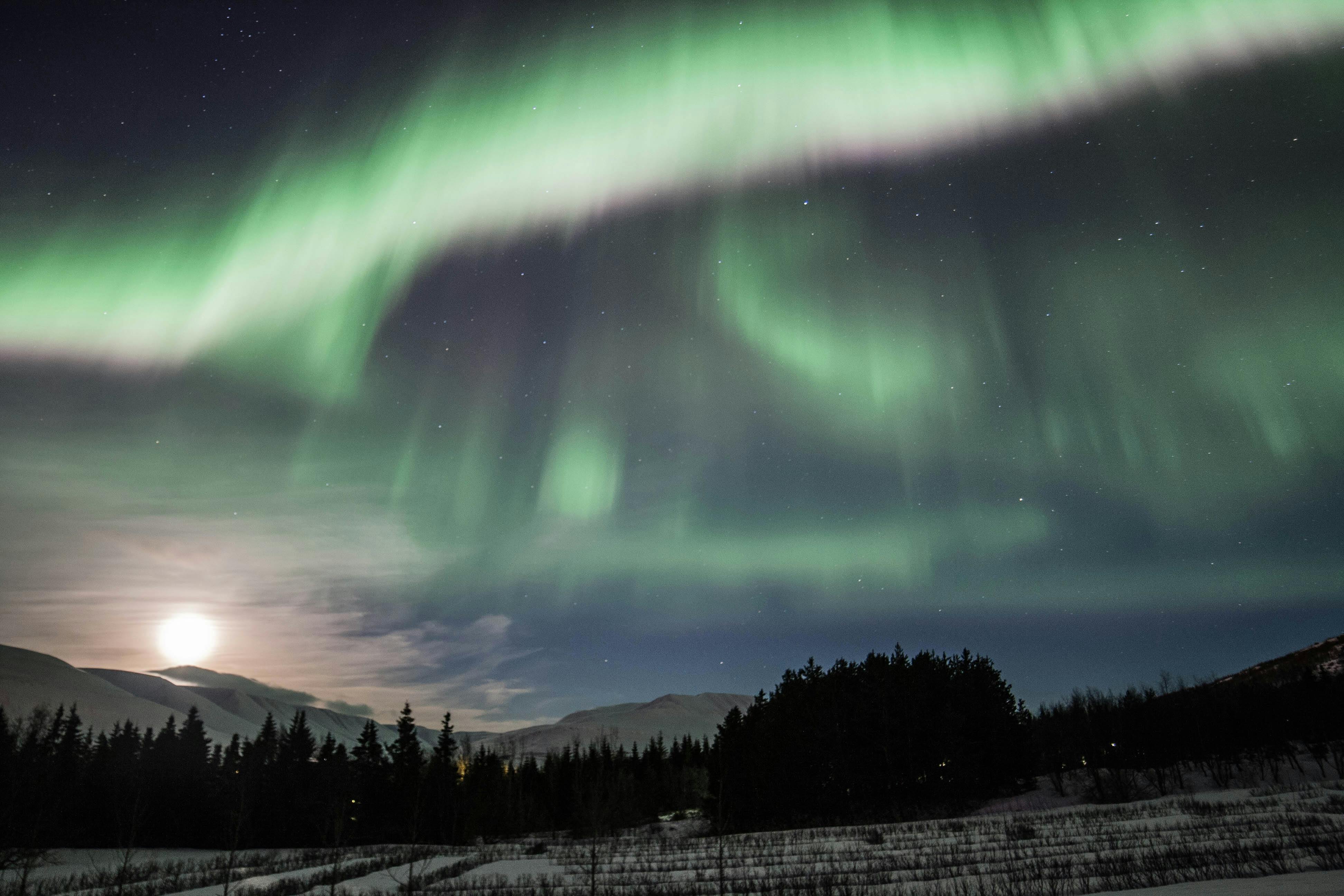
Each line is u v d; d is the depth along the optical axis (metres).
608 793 84.69
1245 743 66.44
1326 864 20.08
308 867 51.22
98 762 82.19
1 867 42.84
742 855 40.19
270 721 104.81
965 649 78.25
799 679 84.38
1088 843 31.58
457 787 83.88
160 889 39.03
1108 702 76.31
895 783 65.62
